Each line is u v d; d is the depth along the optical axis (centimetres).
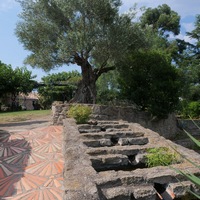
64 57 1071
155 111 1132
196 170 361
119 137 636
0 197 354
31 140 721
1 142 697
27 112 1845
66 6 1062
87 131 714
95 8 1058
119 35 1064
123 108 1060
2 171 467
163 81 1151
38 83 2941
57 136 768
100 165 451
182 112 1838
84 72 1201
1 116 1491
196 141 240
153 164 449
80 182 272
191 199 334
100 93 1739
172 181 348
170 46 2558
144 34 1191
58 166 498
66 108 965
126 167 477
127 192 312
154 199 322
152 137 615
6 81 2409
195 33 2316
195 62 2216
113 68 1262
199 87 2042
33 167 492
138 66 1192
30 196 358
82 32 1034
